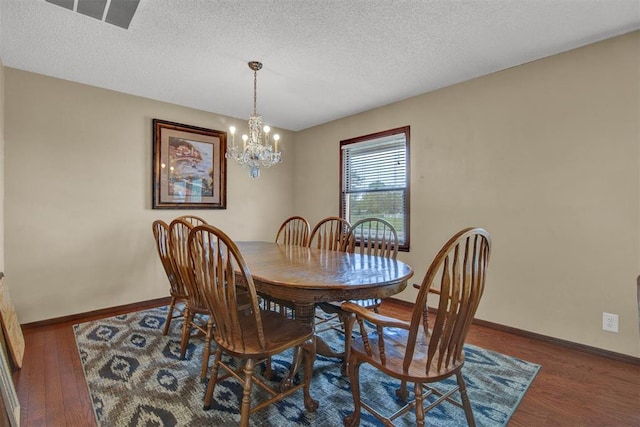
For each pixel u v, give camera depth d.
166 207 3.54
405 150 3.46
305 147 4.69
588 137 2.31
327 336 2.60
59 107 2.91
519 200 2.64
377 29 2.12
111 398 1.74
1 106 2.55
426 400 1.76
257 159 2.79
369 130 3.83
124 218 3.28
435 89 3.18
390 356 1.43
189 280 2.03
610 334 2.23
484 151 2.85
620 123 2.19
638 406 1.71
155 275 3.48
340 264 2.05
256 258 2.26
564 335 2.42
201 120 3.84
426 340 1.61
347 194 4.14
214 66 2.67
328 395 1.80
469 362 2.18
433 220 3.21
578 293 2.36
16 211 2.70
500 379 1.96
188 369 2.05
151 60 2.57
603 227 2.25
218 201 3.98
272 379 1.96
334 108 3.78
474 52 2.43
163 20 2.02
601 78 2.26
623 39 2.17
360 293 1.57
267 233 4.50
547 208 2.50
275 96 3.39
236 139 4.15
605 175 2.24
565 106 2.41
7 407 1.43
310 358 1.67
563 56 2.42
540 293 2.53
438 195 3.17
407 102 3.44
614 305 2.21
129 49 2.39
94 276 3.10
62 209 2.93
